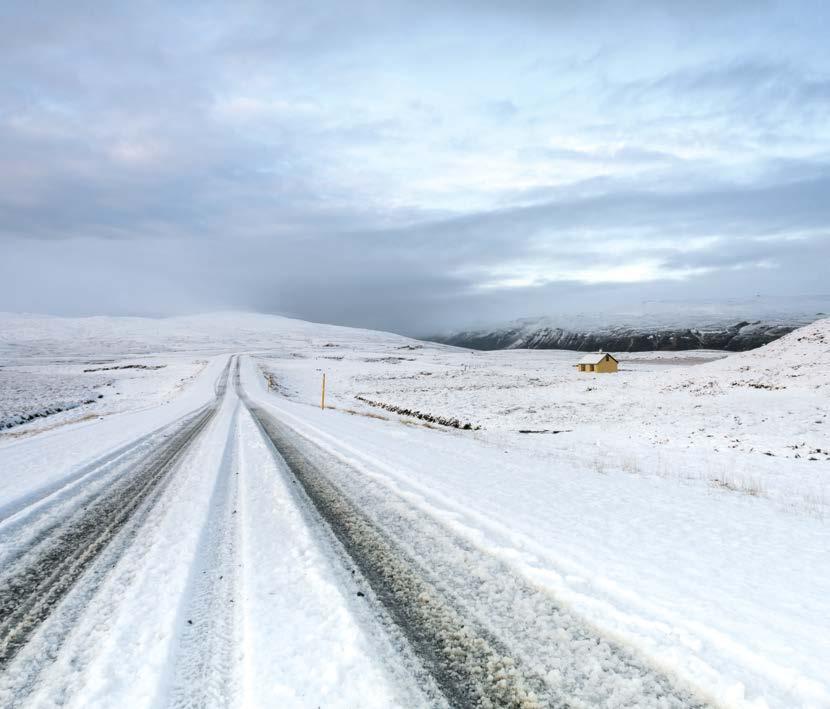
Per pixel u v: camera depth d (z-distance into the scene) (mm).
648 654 3305
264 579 4449
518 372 64500
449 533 5852
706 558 5125
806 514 7441
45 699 2805
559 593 4203
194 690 2912
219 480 8789
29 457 11352
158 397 40062
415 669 3131
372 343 172750
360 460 10672
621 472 11148
